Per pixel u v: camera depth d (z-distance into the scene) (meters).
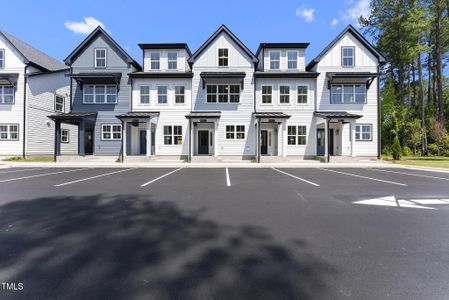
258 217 4.89
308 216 4.98
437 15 24.25
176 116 19.45
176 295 2.39
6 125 19.20
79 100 19.70
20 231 4.09
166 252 3.33
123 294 2.41
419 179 10.14
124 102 19.66
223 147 19.27
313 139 19.27
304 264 3.02
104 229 4.19
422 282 2.65
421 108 26.84
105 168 14.45
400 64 26.75
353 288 2.53
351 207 5.69
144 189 7.78
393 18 24.78
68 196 6.72
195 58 19.44
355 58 19.39
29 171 12.80
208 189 7.83
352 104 19.27
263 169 13.95
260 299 2.34
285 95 19.44
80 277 2.70
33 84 19.84
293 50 19.67
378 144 19.12
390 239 3.82
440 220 4.76
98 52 19.88
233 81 19.11
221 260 3.11
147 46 19.66
